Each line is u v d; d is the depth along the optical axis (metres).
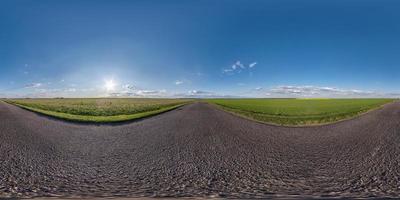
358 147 12.92
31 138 15.30
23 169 8.98
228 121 25.64
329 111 40.53
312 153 11.65
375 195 6.62
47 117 29.36
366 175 8.37
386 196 6.55
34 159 10.41
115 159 10.56
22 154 11.25
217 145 13.45
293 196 6.55
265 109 46.78
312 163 9.89
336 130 19.45
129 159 10.56
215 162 10.06
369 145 13.37
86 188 7.15
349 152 11.82
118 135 16.91
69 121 25.52
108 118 27.86
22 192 6.79
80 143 14.02
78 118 27.41
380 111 39.28
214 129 19.55
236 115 33.53
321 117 30.23
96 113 36.72
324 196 6.57
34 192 6.79
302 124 24.05
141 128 20.45
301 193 6.77
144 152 11.86
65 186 7.30
